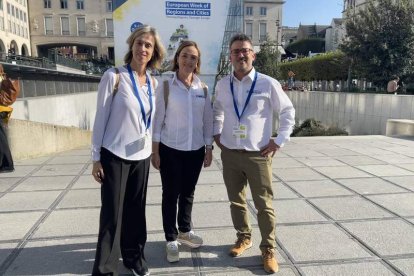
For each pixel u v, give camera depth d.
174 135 3.32
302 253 3.54
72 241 3.79
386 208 4.71
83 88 19.50
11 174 6.51
